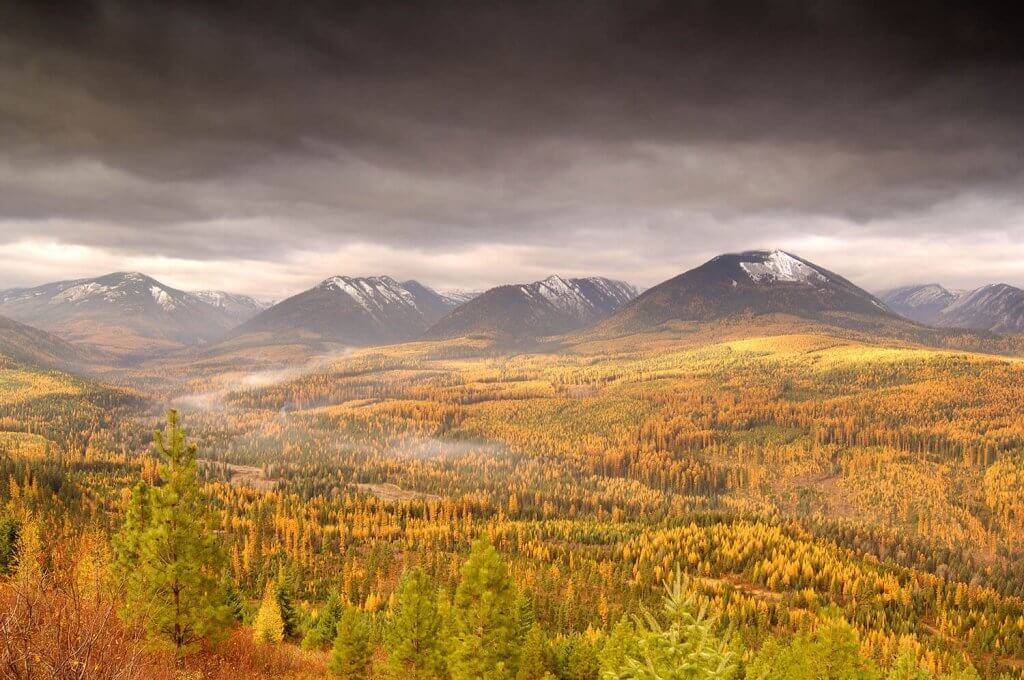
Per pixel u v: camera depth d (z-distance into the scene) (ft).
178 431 114.42
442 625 170.91
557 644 270.87
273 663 155.22
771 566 562.25
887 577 552.82
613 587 503.20
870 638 426.10
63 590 46.26
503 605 153.28
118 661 46.21
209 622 112.68
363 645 187.32
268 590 282.15
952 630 481.46
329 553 548.72
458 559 550.77
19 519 258.37
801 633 145.89
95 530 403.54
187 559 108.47
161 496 109.70
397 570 517.14
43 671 39.50
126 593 103.81
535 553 581.94
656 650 37.55
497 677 148.87
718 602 450.30
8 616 40.37
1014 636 459.73
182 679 96.17
